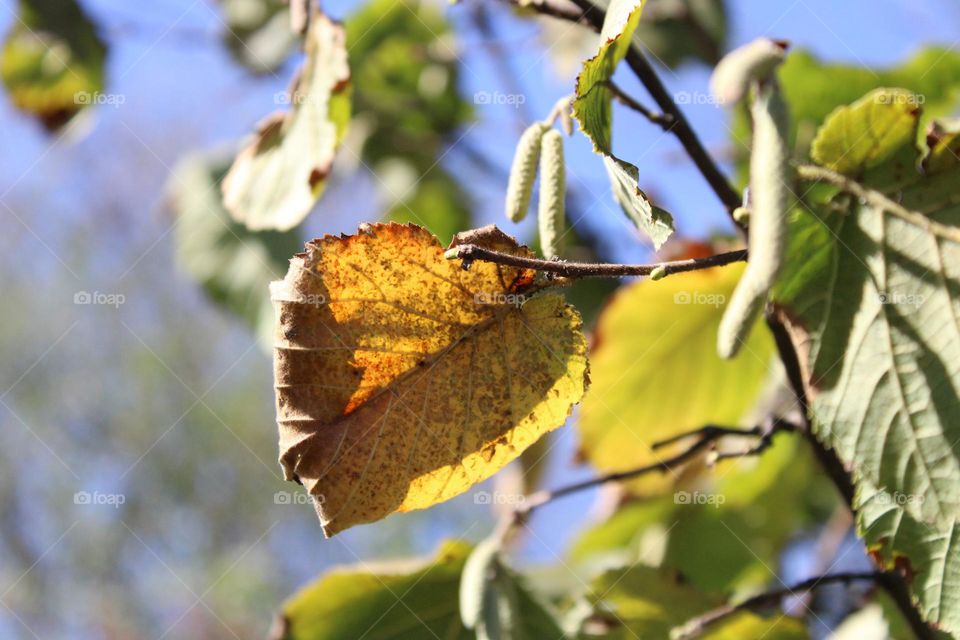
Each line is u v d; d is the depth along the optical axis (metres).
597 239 0.84
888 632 0.70
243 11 1.01
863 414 0.60
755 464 0.80
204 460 2.23
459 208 1.00
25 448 2.25
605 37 0.59
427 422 0.59
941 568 0.60
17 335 2.34
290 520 2.14
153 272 2.43
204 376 2.31
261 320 0.84
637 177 0.59
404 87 1.01
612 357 0.75
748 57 0.57
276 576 2.04
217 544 2.13
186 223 0.90
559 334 0.59
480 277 0.59
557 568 0.77
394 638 0.68
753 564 0.85
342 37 0.66
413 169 1.00
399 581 0.68
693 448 0.65
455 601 0.68
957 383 0.60
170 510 2.18
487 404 0.60
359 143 0.99
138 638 2.06
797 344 0.61
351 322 0.59
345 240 0.59
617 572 0.70
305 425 0.59
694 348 0.75
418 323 0.59
